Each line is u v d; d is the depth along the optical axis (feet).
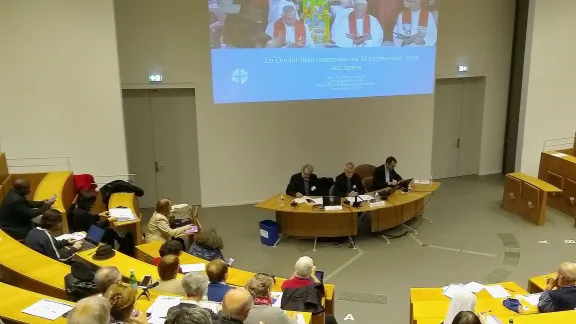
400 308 18.17
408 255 22.70
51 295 13.25
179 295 13.17
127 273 14.84
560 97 31.76
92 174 24.88
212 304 12.00
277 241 24.27
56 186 20.84
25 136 23.79
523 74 31.58
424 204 27.27
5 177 22.04
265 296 12.23
